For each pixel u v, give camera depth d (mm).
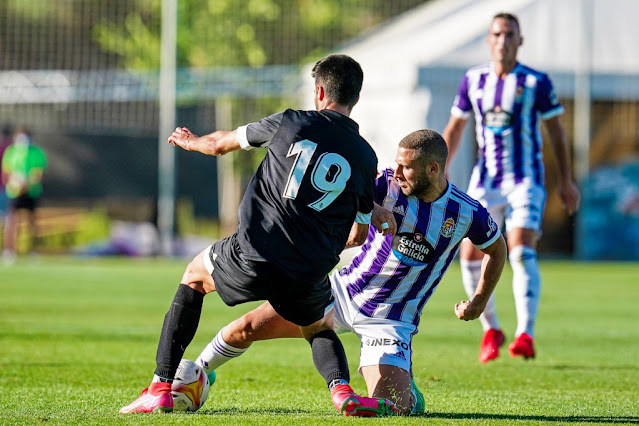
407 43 72625
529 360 25438
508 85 25875
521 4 69312
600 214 69125
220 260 15398
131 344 27484
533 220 25312
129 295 44031
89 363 23297
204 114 74375
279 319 16547
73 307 38750
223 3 81375
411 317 17484
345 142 15195
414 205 16750
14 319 34031
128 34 89125
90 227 66188
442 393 19609
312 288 15086
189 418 14844
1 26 94500
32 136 66938
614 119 69125
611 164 69062
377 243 17172
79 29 94312
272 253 14852
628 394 19562
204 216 66562
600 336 31312
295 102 75688
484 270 17094
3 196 65188
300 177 14922
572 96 68875
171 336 15688
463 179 66875
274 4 83625
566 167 26328
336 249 15133
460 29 69375
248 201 15219
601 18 69688
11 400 17625
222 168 75688
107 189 67500
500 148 26047
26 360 23609
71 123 73812
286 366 23562
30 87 69938
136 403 15586
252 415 15492
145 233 65750
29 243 65750
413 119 65875
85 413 15531
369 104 70188
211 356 16953
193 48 81375
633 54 69250
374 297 17297
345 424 14422
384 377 16547
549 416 16484
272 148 15242
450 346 28594
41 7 94500
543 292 48031
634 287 50719
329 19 87000
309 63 75875
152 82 69688
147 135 68375
